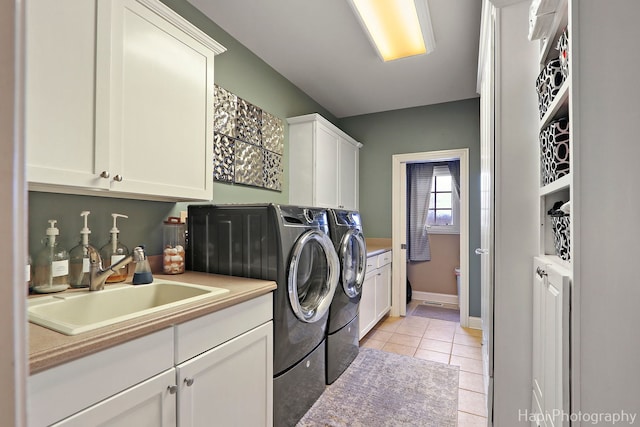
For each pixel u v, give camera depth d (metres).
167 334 1.00
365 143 3.91
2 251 0.26
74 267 1.37
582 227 0.78
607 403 0.77
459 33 2.20
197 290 1.38
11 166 0.27
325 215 2.09
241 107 2.37
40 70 0.98
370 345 2.82
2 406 0.26
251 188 2.49
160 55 1.39
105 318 1.30
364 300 2.85
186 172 1.52
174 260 1.71
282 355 1.58
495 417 1.34
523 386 1.30
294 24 2.14
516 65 1.33
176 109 1.46
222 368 1.21
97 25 1.14
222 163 2.18
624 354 0.76
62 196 1.38
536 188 1.29
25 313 0.28
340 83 3.04
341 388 2.08
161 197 1.56
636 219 0.75
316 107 3.48
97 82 1.14
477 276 3.29
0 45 0.26
